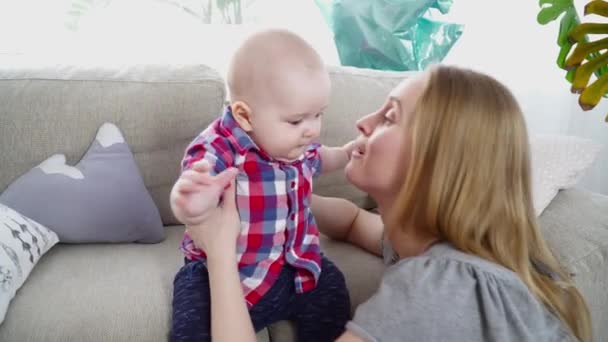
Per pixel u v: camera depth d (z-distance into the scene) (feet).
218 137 2.67
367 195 4.87
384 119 2.87
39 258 3.39
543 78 6.51
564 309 2.53
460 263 2.28
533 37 6.34
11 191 3.60
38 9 5.09
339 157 3.48
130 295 3.09
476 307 2.18
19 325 2.76
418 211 2.58
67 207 3.60
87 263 3.49
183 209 2.19
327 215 3.99
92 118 3.91
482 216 2.41
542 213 3.66
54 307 2.91
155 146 4.10
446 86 2.52
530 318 2.22
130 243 3.92
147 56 5.50
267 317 2.91
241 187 2.74
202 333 2.66
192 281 2.90
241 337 2.36
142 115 4.00
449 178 2.40
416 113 2.53
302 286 3.02
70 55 5.24
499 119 2.42
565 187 3.93
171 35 5.51
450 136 2.40
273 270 2.94
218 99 4.21
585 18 6.20
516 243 2.47
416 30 5.71
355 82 4.67
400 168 2.67
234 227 2.61
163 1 5.40
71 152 3.89
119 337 2.79
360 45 5.48
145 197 3.88
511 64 6.48
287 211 2.90
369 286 3.52
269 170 2.77
